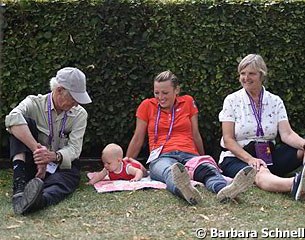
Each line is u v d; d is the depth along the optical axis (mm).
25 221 4488
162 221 4496
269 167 5656
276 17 6359
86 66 6332
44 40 6297
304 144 5496
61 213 4672
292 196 5082
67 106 5230
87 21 6273
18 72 6281
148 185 5316
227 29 6340
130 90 6406
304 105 6512
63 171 5277
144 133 5906
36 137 5305
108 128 6461
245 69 5645
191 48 6359
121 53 6348
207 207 4812
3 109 6305
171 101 5812
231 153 5652
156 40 6355
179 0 6348
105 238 4109
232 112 5688
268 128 5656
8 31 6230
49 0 6246
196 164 5434
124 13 6312
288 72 6457
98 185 5414
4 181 5801
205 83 6414
